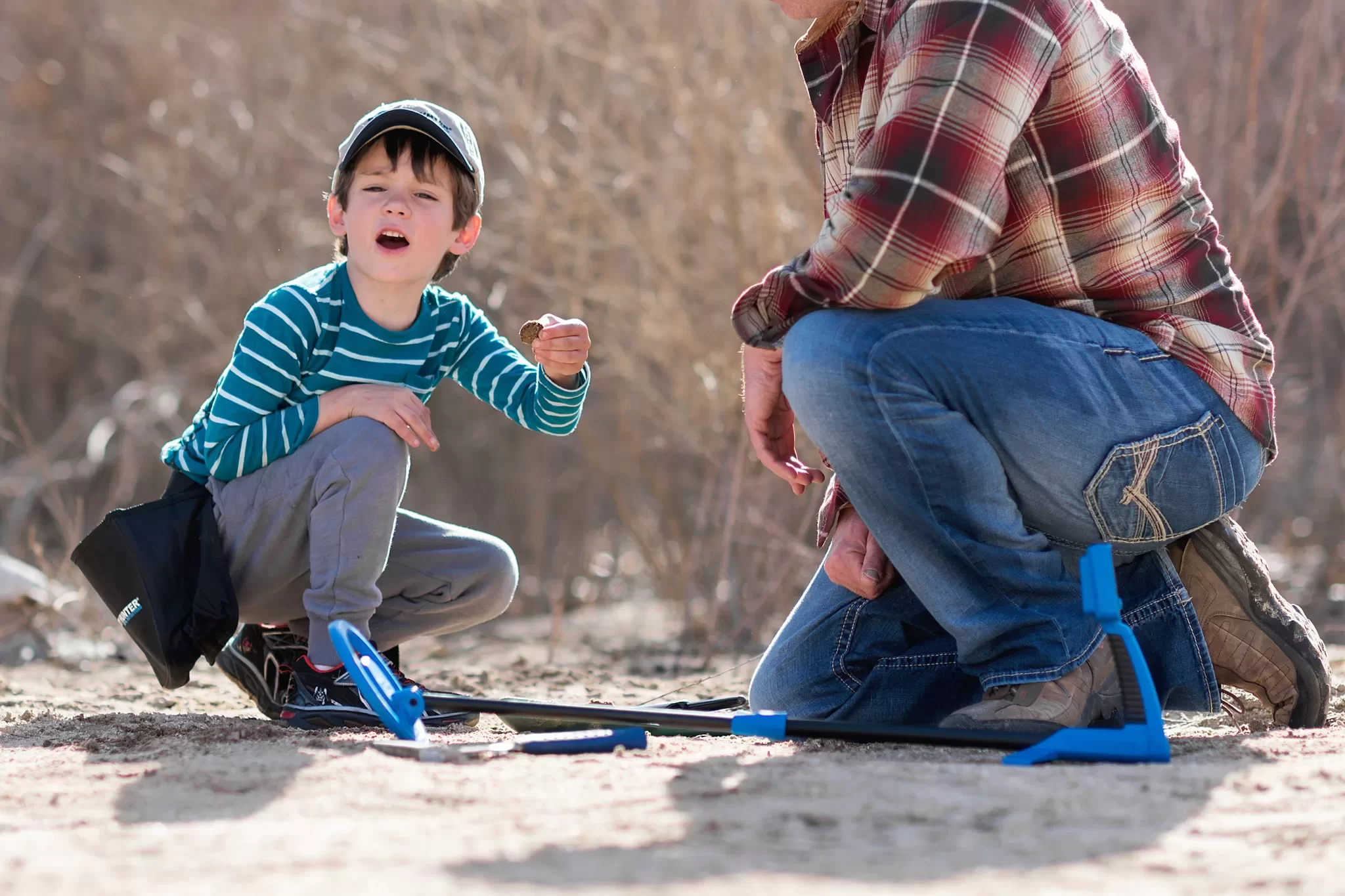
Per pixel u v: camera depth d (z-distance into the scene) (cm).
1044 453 740
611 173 1931
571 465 2275
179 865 483
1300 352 2075
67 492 2384
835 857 493
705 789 599
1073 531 767
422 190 926
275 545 904
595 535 2266
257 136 2461
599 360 1981
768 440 865
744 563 1681
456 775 634
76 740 791
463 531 988
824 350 738
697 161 1789
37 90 2816
